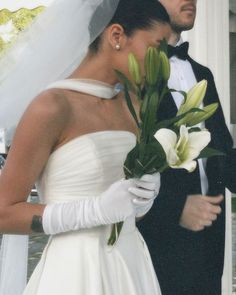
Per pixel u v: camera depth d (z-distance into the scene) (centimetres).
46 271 156
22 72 179
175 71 235
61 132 152
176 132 146
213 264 237
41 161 149
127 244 162
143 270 166
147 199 152
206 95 241
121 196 147
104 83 164
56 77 179
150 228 218
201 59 306
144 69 157
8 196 147
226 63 314
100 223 148
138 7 160
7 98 180
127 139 161
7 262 195
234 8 335
